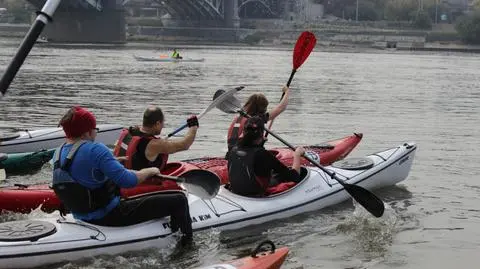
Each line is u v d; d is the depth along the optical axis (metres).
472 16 103.75
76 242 5.24
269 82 29.28
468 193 8.41
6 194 6.50
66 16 78.94
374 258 5.82
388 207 7.50
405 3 114.50
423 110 19.27
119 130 11.80
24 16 108.31
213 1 93.31
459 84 31.39
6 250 4.98
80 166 5.07
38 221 5.45
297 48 8.72
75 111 5.13
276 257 4.61
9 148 10.15
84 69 35.38
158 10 115.69
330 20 113.12
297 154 6.90
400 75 37.88
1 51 51.06
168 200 5.61
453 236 6.51
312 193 7.10
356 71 41.06
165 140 5.93
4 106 17.42
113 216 5.39
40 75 30.03
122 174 5.07
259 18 110.31
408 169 8.62
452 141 13.11
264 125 6.93
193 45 86.62
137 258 5.49
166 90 23.95
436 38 103.81
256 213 6.46
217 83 27.91
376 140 13.05
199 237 6.00
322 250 5.98
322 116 17.09
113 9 80.94
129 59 47.41
